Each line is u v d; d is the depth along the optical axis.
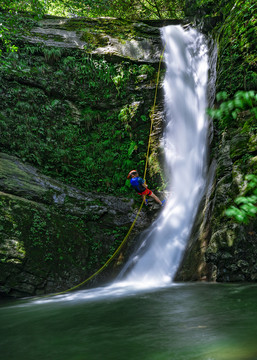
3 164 8.62
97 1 14.30
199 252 6.29
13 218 7.26
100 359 2.22
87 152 10.36
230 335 2.45
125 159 10.54
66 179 9.84
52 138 9.98
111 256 8.66
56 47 10.51
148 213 9.80
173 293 4.73
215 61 9.14
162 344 2.41
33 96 9.93
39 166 9.61
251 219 5.22
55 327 3.32
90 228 8.97
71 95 10.50
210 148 8.10
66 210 8.80
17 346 2.71
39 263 7.14
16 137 9.41
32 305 5.20
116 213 9.58
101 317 3.58
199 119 9.45
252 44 7.39
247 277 5.07
